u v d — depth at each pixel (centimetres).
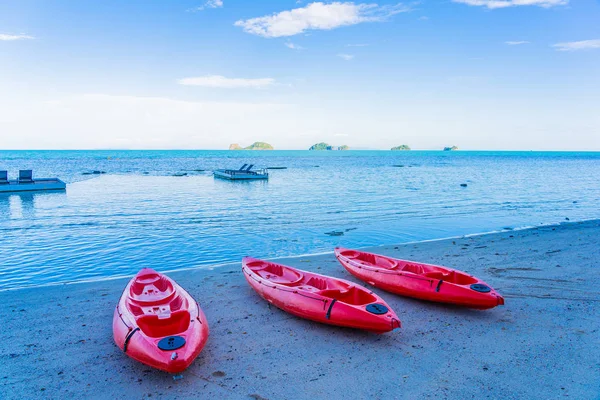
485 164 9206
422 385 492
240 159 11619
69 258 1198
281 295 716
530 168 7306
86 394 475
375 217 1942
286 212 2083
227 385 493
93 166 7138
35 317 705
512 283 884
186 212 2077
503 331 648
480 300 694
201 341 535
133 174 5172
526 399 462
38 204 2359
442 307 761
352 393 475
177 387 489
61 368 533
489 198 2706
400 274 812
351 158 13850
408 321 693
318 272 997
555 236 1414
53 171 5700
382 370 528
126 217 1920
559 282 889
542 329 655
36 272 1065
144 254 1248
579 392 475
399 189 3291
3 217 1908
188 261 1176
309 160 11375
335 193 2978
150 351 495
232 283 903
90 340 617
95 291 852
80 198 2641
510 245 1275
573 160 12325
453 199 2639
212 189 3272
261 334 638
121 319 580
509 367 534
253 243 1397
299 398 465
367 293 681
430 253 1177
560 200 2628
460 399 462
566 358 558
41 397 468
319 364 544
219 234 1540
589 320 688
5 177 3083
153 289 739
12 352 575
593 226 1628
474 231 1619
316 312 654
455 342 610
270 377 511
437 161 11231
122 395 473
